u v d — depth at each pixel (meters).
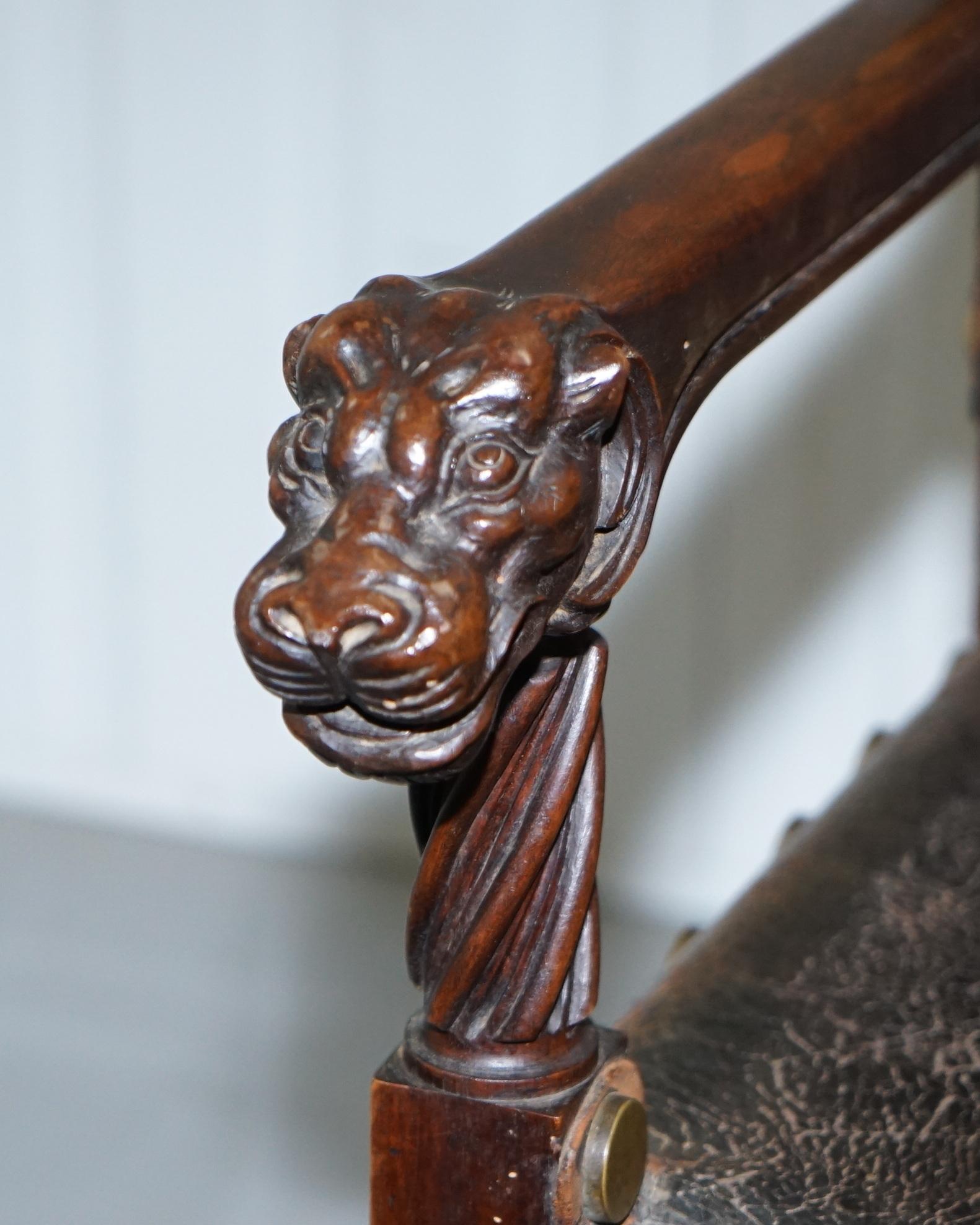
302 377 0.59
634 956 1.80
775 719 1.80
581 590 0.60
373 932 1.85
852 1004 0.75
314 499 0.58
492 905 0.62
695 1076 0.72
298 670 0.57
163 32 1.78
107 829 2.03
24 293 1.89
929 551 1.72
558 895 0.63
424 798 0.64
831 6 1.61
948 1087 0.71
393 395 0.57
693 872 1.86
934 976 0.76
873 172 0.68
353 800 1.96
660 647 1.81
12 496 1.97
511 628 0.57
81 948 1.82
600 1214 0.64
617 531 0.61
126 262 1.85
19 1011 1.72
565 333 0.58
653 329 0.61
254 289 1.82
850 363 1.70
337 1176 1.49
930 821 0.85
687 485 1.76
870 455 1.71
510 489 0.57
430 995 0.63
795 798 1.81
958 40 0.72
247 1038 1.68
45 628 2.01
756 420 1.73
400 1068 0.64
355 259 1.79
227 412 1.87
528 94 1.71
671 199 0.63
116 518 1.95
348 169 1.77
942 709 0.92
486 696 0.58
